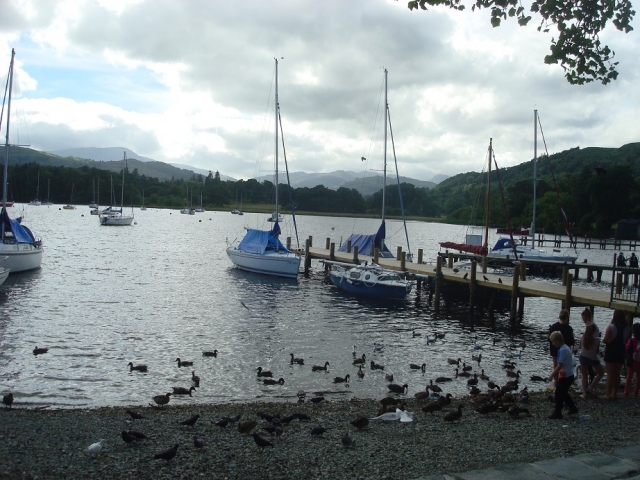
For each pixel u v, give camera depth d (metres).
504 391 18.94
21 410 17.14
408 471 10.72
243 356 25.42
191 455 11.72
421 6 14.78
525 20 14.62
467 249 54.91
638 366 16.95
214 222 158.75
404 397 20.30
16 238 46.94
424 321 35.44
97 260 59.50
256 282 48.41
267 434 13.59
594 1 14.29
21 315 31.62
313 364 24.59
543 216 127.00
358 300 41.66
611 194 120.19
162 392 20.28
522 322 36.19
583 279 58.38
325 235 122.19
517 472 10.44
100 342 26.70
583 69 14.92
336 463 11.23
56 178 197.75
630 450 11.77
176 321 32.03
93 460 11.30
